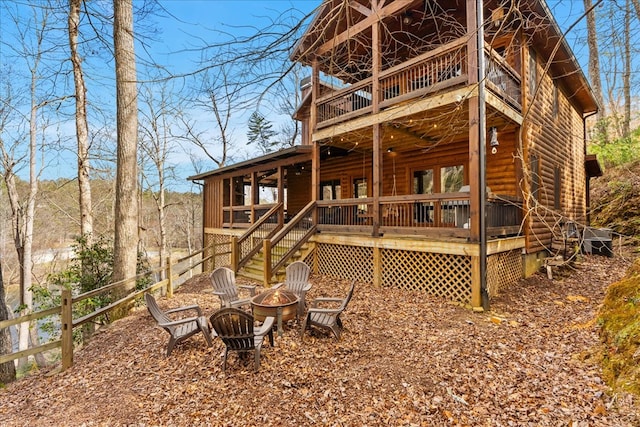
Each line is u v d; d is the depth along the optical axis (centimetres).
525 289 711
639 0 344
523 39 770
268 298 527
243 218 1298
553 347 425
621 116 1564
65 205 1953
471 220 614
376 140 773
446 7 809
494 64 676
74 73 932
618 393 295
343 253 863
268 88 340
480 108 597
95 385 400
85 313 806
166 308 684
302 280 623
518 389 339
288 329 514
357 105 939
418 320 547
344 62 946
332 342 468
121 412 337
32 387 422
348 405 331
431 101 673
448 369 386
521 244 779
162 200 2039
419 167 1064
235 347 407
